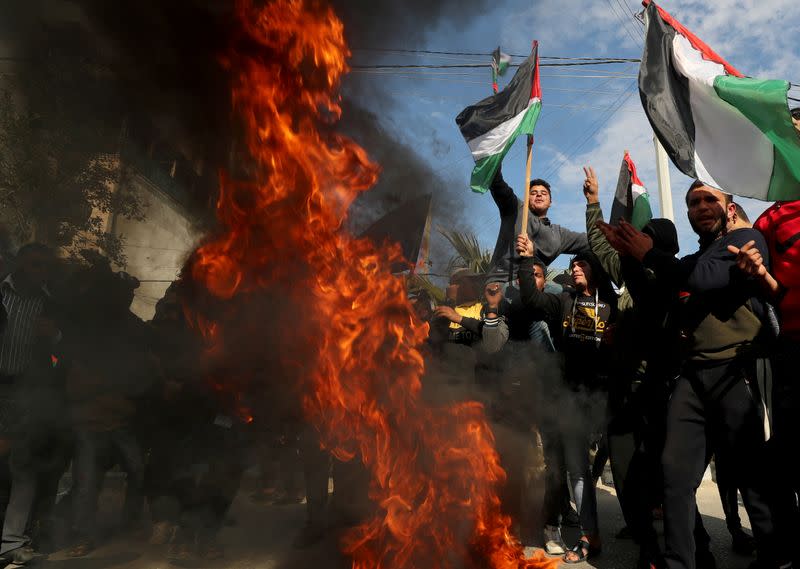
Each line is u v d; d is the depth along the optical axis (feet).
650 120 11.69
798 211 9.96
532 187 15.89
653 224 12.20
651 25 12.10
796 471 9.73
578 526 15.51
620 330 12.21
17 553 11.68
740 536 13.25
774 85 10.40
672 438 10.14
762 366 9.73
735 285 9.77
